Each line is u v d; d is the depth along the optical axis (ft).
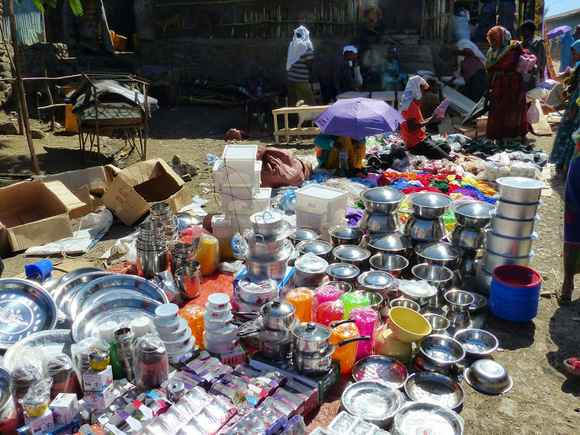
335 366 11.27
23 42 42.04
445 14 45.21
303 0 45.85
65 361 10.18
